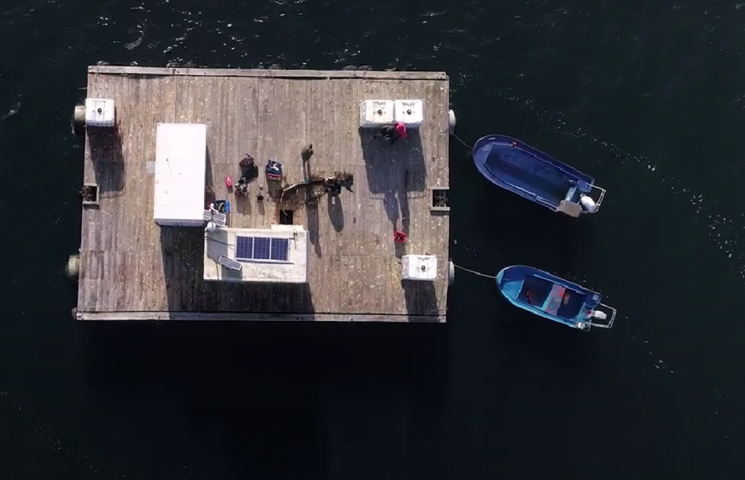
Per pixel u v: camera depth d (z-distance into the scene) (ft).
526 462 133.18
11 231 131.64
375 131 124.77
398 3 139.44
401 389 133.49
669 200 139.33
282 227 116.47
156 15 136.36
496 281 135.13
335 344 133.69
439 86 126.21
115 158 121.90
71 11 135.74
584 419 134.72
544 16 140.56
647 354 136.56
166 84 123.34
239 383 132.16
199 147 116.37
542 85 139.54
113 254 121.19
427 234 124.98
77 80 134.51
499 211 138.10
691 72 140.77
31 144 133.08
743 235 138.62
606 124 139.44
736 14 141.69
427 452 132.57
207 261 114.42
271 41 137.08
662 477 134.00
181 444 130.82
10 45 134.82
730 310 137.59
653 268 138.21
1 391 129.80
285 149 123.95
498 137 134.51
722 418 135.44
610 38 140.77
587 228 138.51
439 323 134.92
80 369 130.82
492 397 134.31
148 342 131.85
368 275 123.85
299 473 131.34
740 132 139.54
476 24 139.64
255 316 122.11
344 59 137.18
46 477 129.18
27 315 130.62
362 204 124.47
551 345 136.05
